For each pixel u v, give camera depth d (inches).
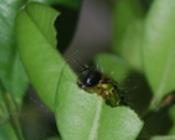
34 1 4.4
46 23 4.1
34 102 4.6
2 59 4.5
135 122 3.8
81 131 3.8
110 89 3.9
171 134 4.6
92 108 3.8
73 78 3.9
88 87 3.9
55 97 3.9
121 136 3.8
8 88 4.5
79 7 4.6
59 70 4.1
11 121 4.5
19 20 4.1
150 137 4.5
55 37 4.1
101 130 3.8
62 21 4.5
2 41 4.5
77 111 3.8
